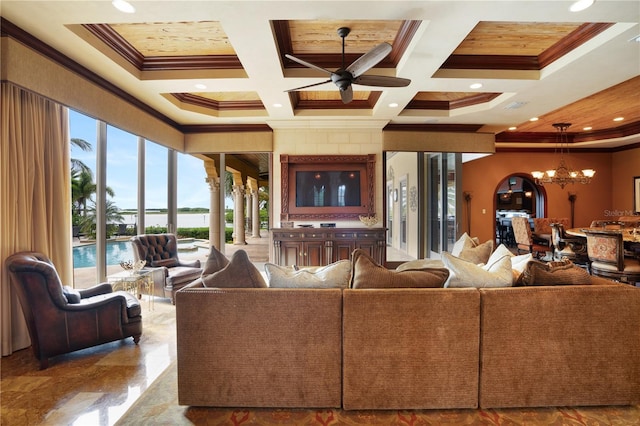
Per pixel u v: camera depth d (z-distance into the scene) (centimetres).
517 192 1227
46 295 258
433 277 211
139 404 211
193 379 204
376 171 580
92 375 248
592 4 235
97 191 413
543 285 211
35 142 304
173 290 426
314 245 553
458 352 200
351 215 581
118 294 310
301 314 202
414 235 726
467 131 587
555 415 197
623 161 759
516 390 202
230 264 212
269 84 391
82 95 337
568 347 201
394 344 200
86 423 192
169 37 328
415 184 719
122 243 466
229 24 264
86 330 275
